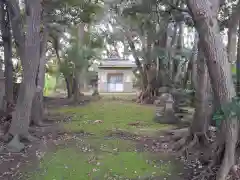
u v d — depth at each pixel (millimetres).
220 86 3602
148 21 9188
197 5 3566
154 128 7941
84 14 9422
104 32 15461
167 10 6766
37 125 8070
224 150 3980
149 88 15203
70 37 13547
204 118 5605
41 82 8398
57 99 16484
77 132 7414
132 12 7695
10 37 10102
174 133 6742
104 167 4684
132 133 7246
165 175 4305
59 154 5391
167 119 8789
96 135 7059
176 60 11211
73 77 15555
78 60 14148
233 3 5832
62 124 8586
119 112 11570
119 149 5742
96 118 9898
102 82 25859
